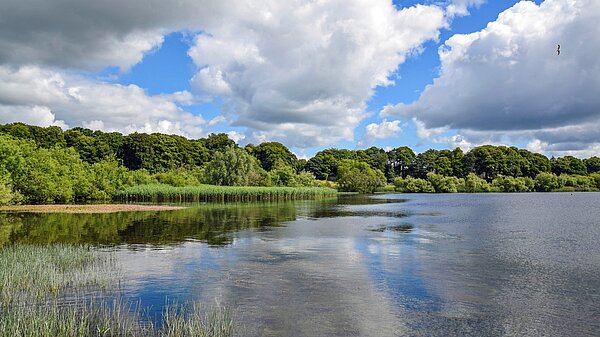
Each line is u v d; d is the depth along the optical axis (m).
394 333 11.48
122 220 41.88
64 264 19.50
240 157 106.62
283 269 19.09
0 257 19.73
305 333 11.45
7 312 12.80
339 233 31.95
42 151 67.25
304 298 14.62
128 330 11.62
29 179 61.91
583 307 13.68
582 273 18.42
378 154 198.88
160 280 17.05
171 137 163.50
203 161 164.38
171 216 46.91
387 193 144.12
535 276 17.86
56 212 50.97
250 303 14.06
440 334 11.42
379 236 30.17
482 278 17.48
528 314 13.01
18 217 44.25
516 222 41.25
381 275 17.97
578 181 152.38
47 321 11.26
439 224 39.09
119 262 20.55
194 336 11.09
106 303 14.05
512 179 148.50
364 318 12.64
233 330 11.63
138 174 95.62
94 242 27.17
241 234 31.22
